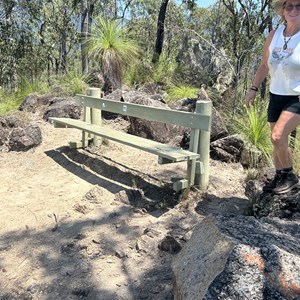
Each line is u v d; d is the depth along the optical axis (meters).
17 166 4.68
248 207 3.37
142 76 8.34
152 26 13.81
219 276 1.75
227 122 5.28
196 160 3.73
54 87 8.02
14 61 13.07
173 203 3.57
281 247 1.88
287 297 1.66
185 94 7.07
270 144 4.68
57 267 2.74
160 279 2.53
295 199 2.92
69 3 16.16
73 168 4.53
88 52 7.86
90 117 5.12
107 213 3.48
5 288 2.56
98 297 2.42
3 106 7.40
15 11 13.30
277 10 2.83
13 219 3.46
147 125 5.22
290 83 2.71
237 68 7.77
